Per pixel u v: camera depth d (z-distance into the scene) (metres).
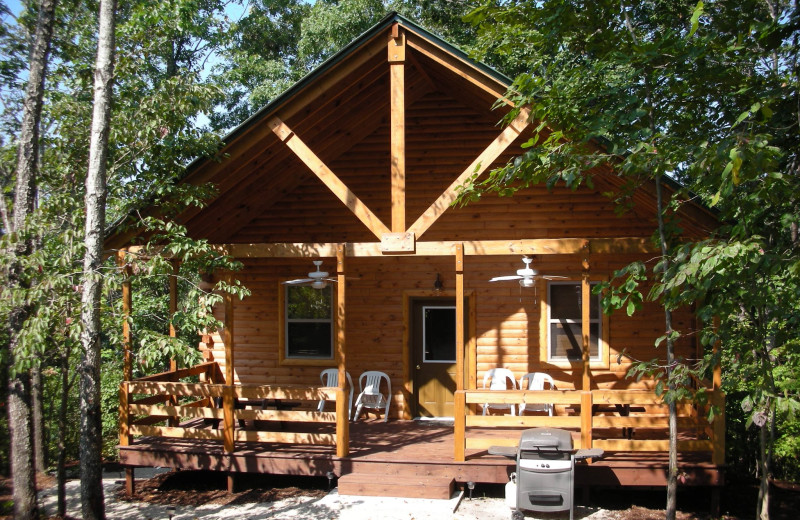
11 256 7.05
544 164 7.00
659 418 8.01
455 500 7.89
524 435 7.54
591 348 10.37
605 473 7.81
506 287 10.56
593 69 6.45
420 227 8.26
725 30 6.23
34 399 11.28
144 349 7.28
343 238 10.98
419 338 10.92
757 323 6.35
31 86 7.73
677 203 6.74
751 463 10.02
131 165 8.51
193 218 9.95
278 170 10.24
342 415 8.45
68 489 9.76
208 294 7.86
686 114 6.69
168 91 8.37
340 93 9.00
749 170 5.07
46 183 8.54
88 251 7.16
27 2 9.92
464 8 17.70
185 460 8.73
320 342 11.18
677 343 10.05
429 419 10.67
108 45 7.35
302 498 8.36
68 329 7.11
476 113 10.60
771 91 5.61
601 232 10.27
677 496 8.53
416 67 9.55
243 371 11.29
